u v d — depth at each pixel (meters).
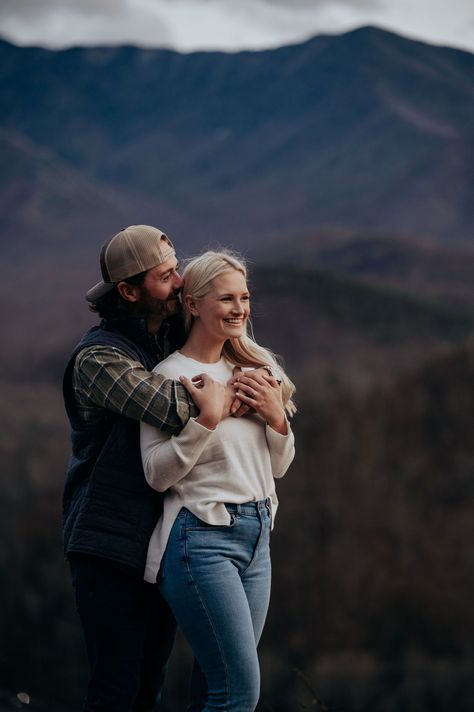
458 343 52.97
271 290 119.88
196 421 2.65
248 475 2.78
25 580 35.19
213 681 2.69
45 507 39.78
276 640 32.06
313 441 43.41
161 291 2.83
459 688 27.06
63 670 31.86
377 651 30.58
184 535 2.67
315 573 34.41
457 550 34.19
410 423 44.78
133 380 2.67
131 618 2.73
